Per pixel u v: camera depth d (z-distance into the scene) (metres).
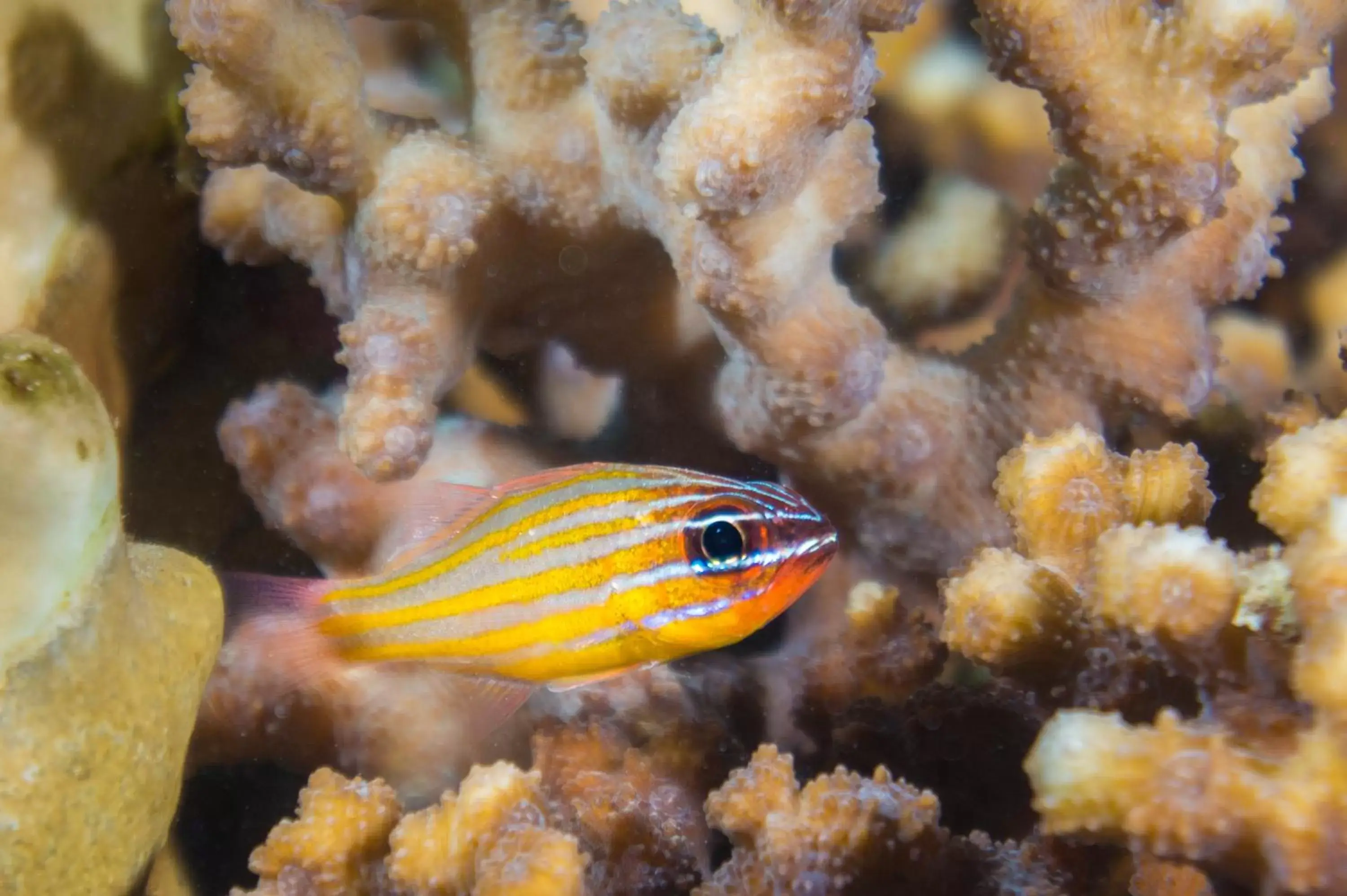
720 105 0.22
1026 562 0.22
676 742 0.25
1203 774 0.20
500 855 0.21
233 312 0.27
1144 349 0.24
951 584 0.23
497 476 0.26
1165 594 0.21
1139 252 0.24
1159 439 0.27
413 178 0.24
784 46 0.22
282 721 0.25
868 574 0.26
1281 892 0.20
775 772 0.22
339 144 0.23
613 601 0.22
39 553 0.20
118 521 0.21
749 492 0.22
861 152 0.23
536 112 0.24
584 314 0.26
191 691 0.22
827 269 0.24
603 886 0.23
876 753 0.24
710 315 0.24
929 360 0.25
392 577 0.23
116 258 0.25
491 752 0.25
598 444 0.27
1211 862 0.20
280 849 0.22
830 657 0.25
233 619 0.23
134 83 0.25
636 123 0.24
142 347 0.26
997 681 0.24
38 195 0.24
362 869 0.23
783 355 0.24
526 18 0.25
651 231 0.24
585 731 0.24
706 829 0.24
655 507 0.22
